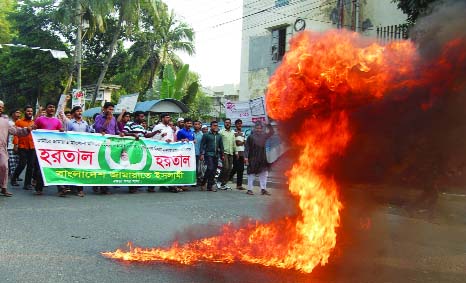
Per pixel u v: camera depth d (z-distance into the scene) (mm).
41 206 7352
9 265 4156
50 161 8648
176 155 10297
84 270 4086
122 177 9492
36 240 5105
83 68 31672
